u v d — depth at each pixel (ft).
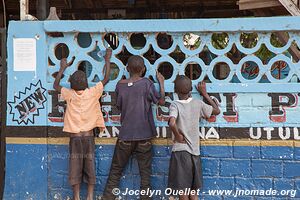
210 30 14.07
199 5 26.76
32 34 14.79
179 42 14.42
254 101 14.21
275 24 13.84
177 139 13.71
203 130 14.40
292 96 14.03
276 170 14.21
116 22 14.40
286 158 14.15
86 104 14.17
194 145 13.79
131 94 14.08
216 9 27.04
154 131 14.34
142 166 14.29
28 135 14.99
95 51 15.31
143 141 14.17
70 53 14.78
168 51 14.48
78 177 14.30
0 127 16.02
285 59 14.08
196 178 13.78
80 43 15.62
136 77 14.26
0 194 15.53
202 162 14.46
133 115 14.05
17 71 14.89
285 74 15.44
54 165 15.01
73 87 14.17
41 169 14.99
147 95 14.10
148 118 14.23
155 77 14.60
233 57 17.60
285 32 14.12
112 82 14.65
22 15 15.30
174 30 14.20
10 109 14.98
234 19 13.94
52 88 14.87
